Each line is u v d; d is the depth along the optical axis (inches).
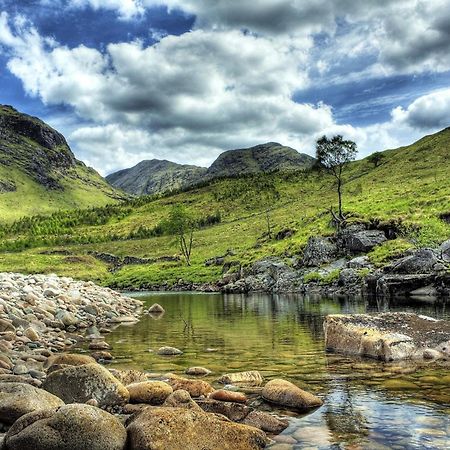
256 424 332.8
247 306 1551.4
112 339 810.8
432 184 4010.8
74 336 834.8
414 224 2395.4
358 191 5506.9
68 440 269.6
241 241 4926.2
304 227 3703.3
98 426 276.5
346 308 1295.5
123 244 6815.9
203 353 644.1
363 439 299.0
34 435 271.3
